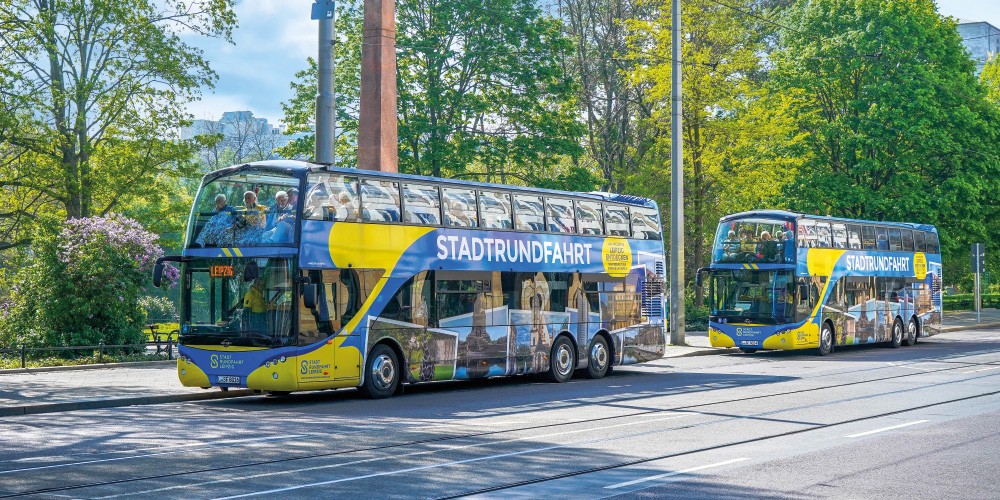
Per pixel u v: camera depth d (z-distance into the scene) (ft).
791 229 112.37
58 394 66.03
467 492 33.83
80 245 100.58
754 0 185.37
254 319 63.21
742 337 112.47
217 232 65.26
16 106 110.83
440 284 71.51
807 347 112.27
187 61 119.24
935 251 145.18
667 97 148.77
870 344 139.33
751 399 64.95
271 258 63.21
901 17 175.52
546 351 79.82
